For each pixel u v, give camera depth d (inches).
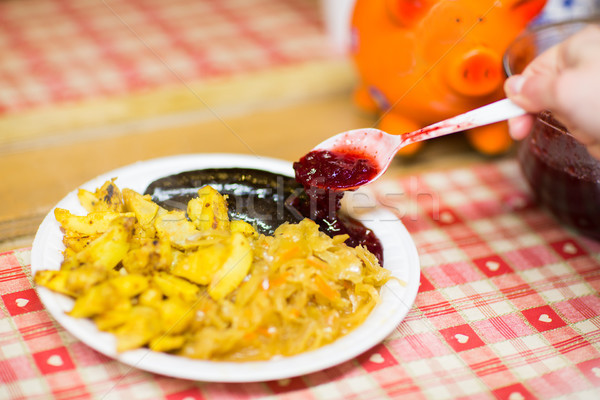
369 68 31.2
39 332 25.7
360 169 27.3
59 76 37.1
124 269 25.7
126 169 29.0
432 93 29.8
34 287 26.9
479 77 28.8
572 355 25.7
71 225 26.4
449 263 28.6
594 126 24.0
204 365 23.6
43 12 42.7
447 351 25.8
